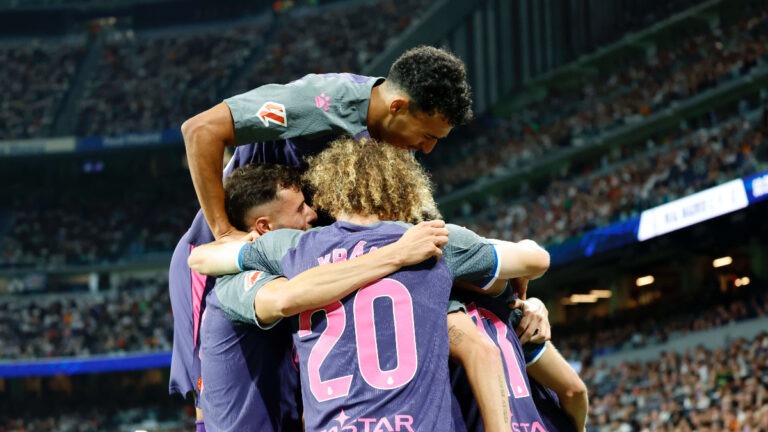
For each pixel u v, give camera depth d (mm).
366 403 2686
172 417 34688
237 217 3332
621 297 29453
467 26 36719
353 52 40219
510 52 35031
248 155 3713
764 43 24328
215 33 45000
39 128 41188
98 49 45844
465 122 3463
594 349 27000
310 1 44938
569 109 31797
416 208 3100
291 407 3184
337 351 2773
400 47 38281
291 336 3193
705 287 26391
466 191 33312
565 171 30719
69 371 33531
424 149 3564
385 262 2826
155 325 35094
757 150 20984
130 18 48219
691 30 29484
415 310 2799
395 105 3377
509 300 3311
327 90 3404
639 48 30875
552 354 3430
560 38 33406
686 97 26281
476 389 2877
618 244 24188
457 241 3020
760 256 25141
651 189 24047
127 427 34281
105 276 39375
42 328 35438
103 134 40344
